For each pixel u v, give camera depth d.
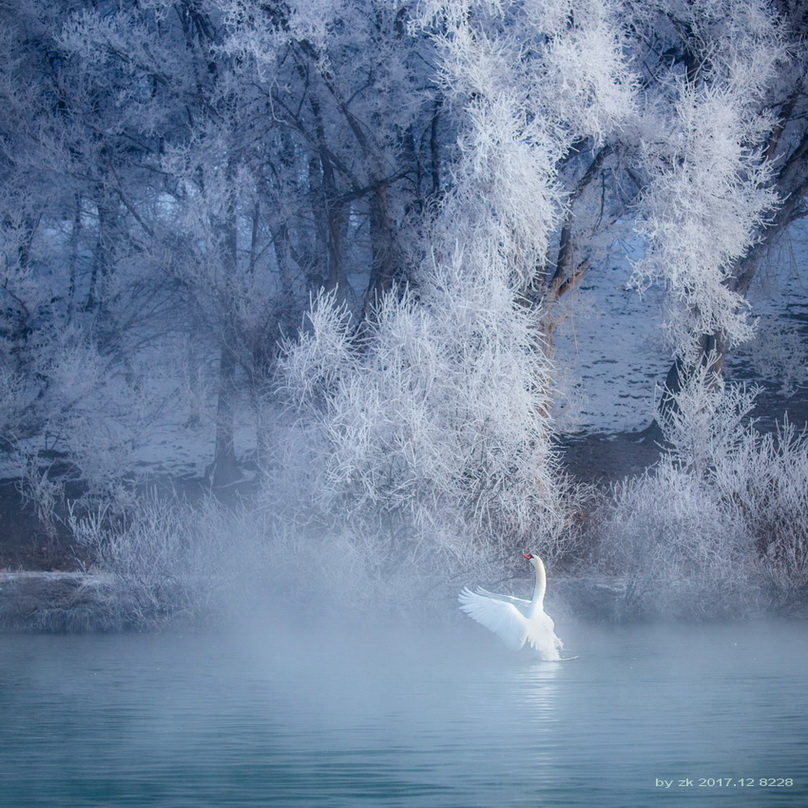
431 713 12.59
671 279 30.28
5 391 34.06
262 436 32.75
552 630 16.81
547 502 26.25
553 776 9.73
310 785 9.48
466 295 26.39
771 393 45.69
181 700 13.73
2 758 10.59
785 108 35.31
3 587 24.27
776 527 26.56
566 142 29.42
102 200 36.06
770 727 11.68
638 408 44.31
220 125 32.66
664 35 33.75
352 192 32.66
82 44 32.28
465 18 28.91
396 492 24.44
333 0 30.27
